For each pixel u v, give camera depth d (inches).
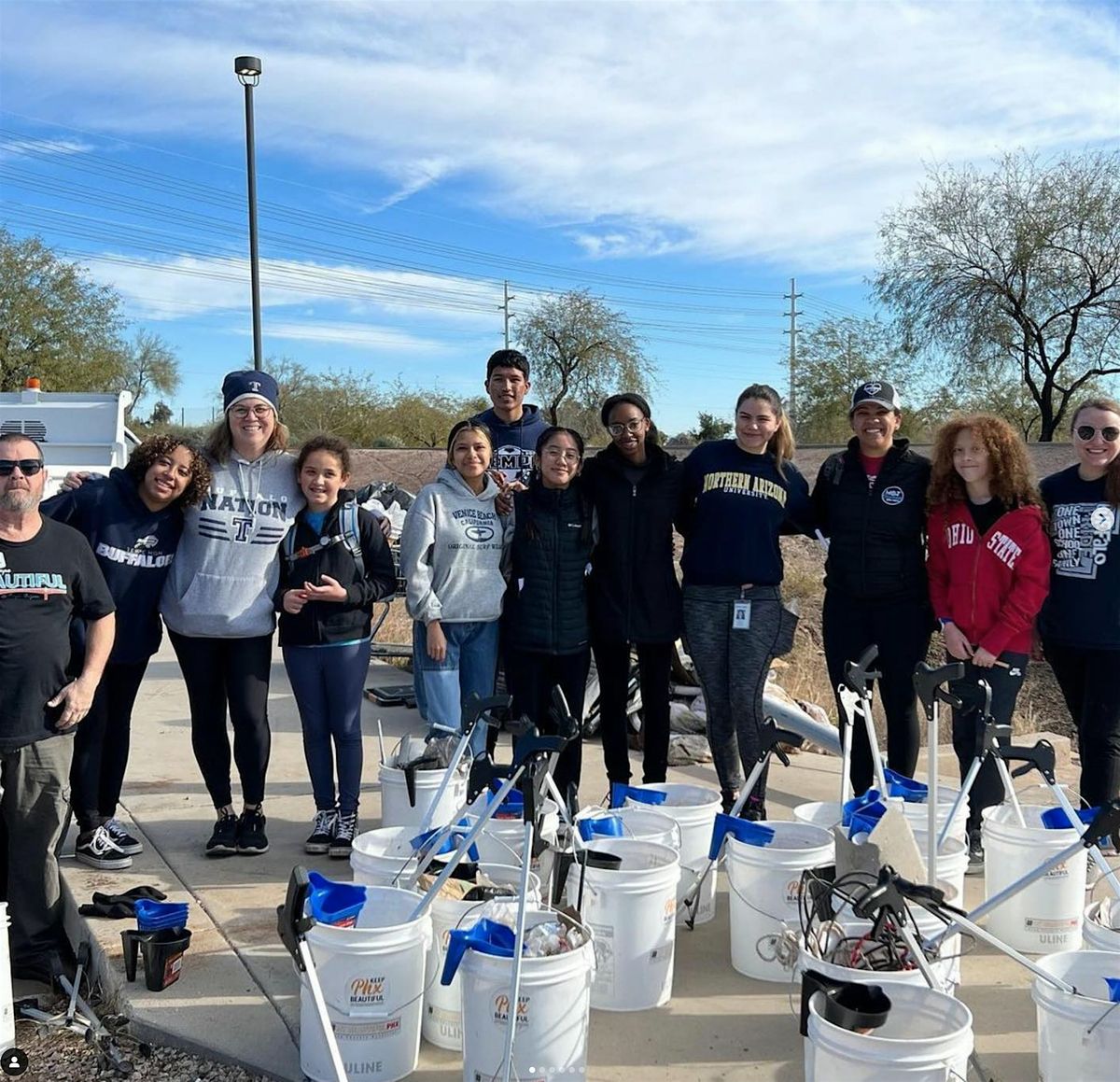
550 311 1675.7
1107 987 116.8
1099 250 1108.5
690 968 150.0
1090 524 183.8
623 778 211.5
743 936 147.1
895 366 1446.9
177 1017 135.6
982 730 153.9
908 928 122.0
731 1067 124.4
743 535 198.7
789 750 261.9
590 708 268.8
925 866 141.0
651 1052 127.3
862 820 151.3
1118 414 182.4
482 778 123.7
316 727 189.5
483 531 197.8
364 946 117.6
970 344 1163.9
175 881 176.6
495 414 226.7
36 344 1349.7
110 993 144.9
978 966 152.9
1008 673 184.5
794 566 553.6
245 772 188.7
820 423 1631.4
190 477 179.2
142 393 2101.4
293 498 187.5
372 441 1772.9
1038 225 1121.4
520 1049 111.5
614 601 202.4
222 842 187.8
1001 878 157.9
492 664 201.5
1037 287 1132.5
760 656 199.5
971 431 185.0
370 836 151.7
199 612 181.5
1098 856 130.2
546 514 198.7
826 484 199.9
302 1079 122.1
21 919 153.1
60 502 177.5
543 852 144.1
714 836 152.1
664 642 203.8
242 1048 128.6
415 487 877.8
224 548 181.9
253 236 604.1
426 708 196.9
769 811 215.5
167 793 225.5
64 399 426.3
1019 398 1266.0
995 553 183.3
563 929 120.6
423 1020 130.7
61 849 189.8
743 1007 138.3
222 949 152.3
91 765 181.9
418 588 192.9
